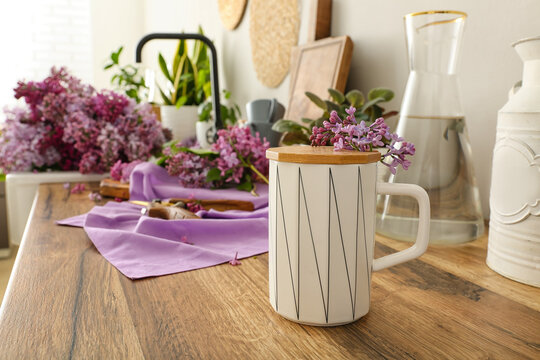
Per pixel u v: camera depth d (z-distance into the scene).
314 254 0.36
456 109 0.59
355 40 0.99
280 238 0.37
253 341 0.35
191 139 1.62
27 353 0.33
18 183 1.12
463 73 0.75
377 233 0.65
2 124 1.21
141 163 0.97
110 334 0.36
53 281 0.47
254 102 1.16
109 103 1.18
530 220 0.46
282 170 0.36
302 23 1.22
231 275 0.50
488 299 0.43
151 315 0.39
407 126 0.60
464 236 0.60
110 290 0.45
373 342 0.35
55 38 3.24
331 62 0.95
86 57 3.33
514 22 0.65
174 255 0.55
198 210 0.77
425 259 0.55
